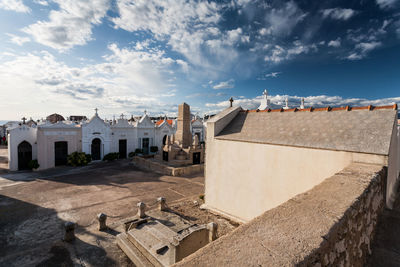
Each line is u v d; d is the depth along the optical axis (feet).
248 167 32.09
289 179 27.17
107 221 34.83
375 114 25.03
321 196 11.83
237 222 33.42
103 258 25.39
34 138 75.72
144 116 105.91
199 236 24.39
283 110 35.12
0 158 93.76
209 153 38.70
